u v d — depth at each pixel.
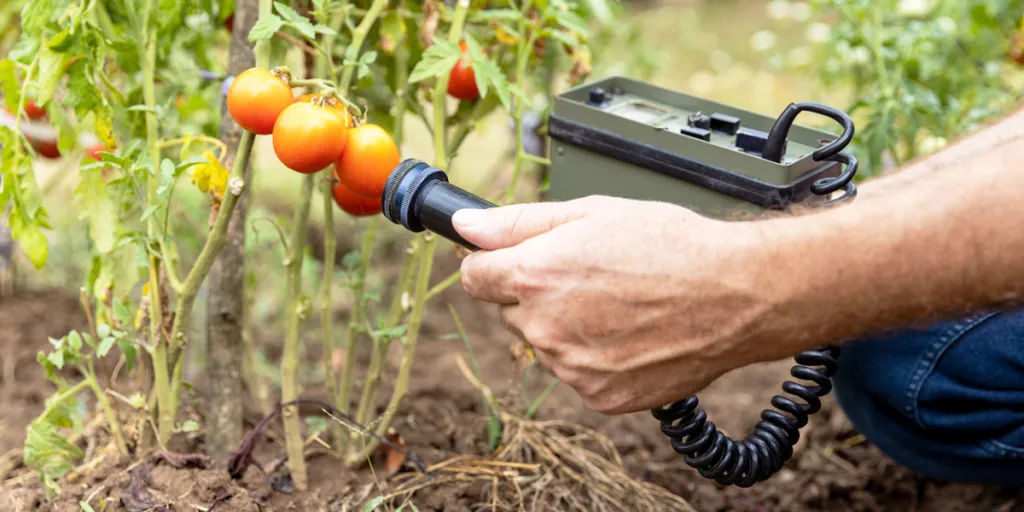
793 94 3.74
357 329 1.47
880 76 2.00
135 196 1.40
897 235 0.90
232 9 1.48
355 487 1.46
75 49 1.25
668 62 4.14
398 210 1.08
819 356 1.13
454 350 2.12
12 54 1.35
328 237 1.39
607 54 2.82
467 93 1.42
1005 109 2.14
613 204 0.98
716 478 1.16
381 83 1.54
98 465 1.44
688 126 1.26
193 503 1.31
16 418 1.74
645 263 0.93
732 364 0.99
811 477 1.70
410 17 1.42
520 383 1.96
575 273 0.95
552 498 1.48
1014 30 2.25
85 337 1.30
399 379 1.45
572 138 1.33
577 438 1.66
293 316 1.37
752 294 0.92
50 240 2.34
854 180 1.85
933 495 1.68
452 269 2.52
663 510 1.54
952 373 1.32
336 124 1.08
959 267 0.90
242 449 1.38
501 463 1.52
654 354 0.97
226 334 1.44
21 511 1.36
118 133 1.43
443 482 1.47
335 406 1.51
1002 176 0.90
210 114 1.79
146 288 1.38
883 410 1.45
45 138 1.81
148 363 1.58
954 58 2.23
